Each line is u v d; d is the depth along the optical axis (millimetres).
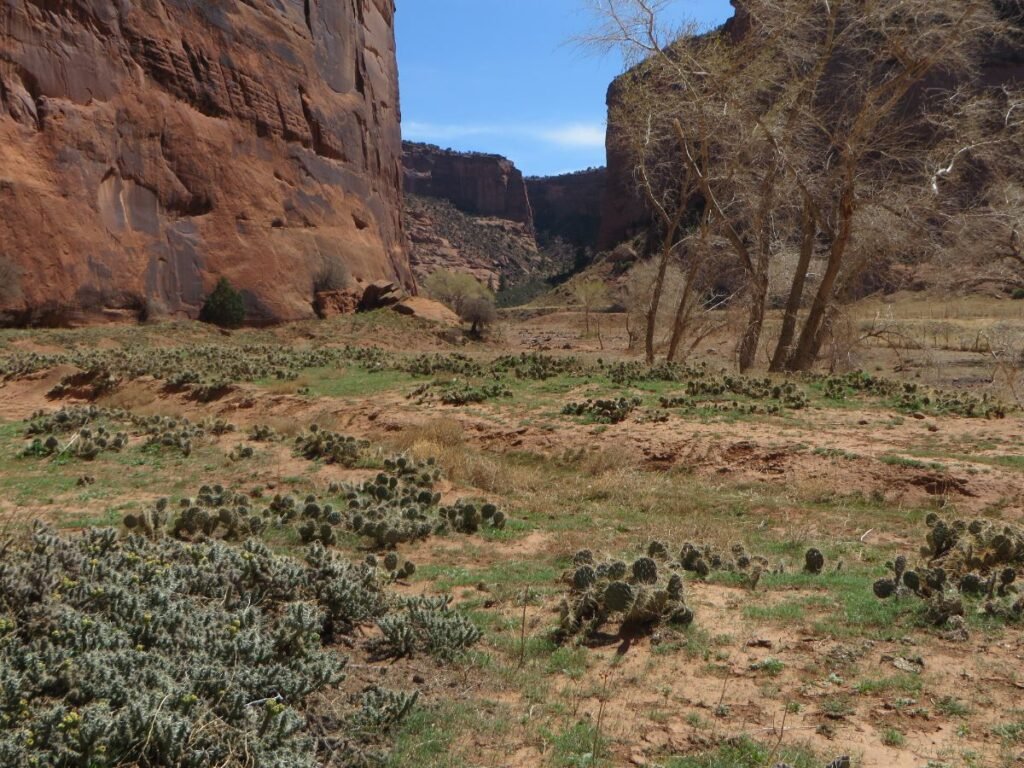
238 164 54875
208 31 54562
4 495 11234
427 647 5477
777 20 23828
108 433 15602
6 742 3209
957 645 5348
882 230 23047
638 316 43594
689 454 13062
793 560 8195
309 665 4609
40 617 4336
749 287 26312
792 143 24391
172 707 3730
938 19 22812
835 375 19453
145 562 5480
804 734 4289
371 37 79688
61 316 40438
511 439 14867
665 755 4113
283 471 12703
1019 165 24109
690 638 5668
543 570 7785
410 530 9141
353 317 56500
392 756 4047
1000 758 3975
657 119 26859
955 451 12336
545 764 4020
